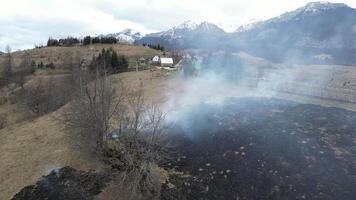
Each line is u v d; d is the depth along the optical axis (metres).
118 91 57.56
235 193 33.09
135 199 32.94
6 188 36.22
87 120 37.06
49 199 34.25
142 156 34.03
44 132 47.00
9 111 75.56
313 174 33.59
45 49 147.88
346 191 30.98
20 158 40.97
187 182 35.22
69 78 76.06
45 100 68.56
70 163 38.44
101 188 34.81
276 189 32.66
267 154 37.38
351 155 35.28
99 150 37.53
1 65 118.44
